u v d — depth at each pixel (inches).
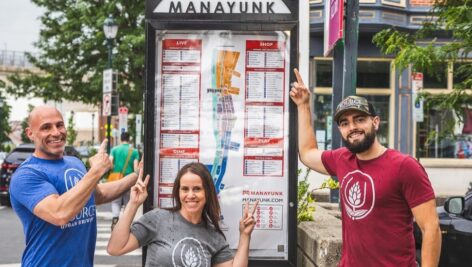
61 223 125.0
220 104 179.2
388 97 655.8
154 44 176.6
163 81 179.0
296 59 175.9
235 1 178.1
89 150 1558.8
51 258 130.6
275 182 178.5
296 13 177.9
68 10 967.0
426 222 128.2
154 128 176.7
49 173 133.7
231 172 178.9
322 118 639.1
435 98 319.6
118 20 914.1
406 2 649.6
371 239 131.0
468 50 274.1
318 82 640.4
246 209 150.4
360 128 132.3
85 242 137.1
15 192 131.3
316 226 202.8
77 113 3088.1
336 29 225.6
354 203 133.6
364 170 133.6
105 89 770.2
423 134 657.0
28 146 712.4
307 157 159.9
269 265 177.2
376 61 655.1
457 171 639.1
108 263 362.0
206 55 179.3
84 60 982.4
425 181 129.0
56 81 1029.8
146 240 140.9
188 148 178.7
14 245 418.6
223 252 144.0
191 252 138.4
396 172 129.0
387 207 130.2
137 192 142.3
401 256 130.3
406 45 285.9
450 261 252.2
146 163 173.6
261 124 179.2
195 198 139.4
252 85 179.2
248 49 179.0
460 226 248.5
